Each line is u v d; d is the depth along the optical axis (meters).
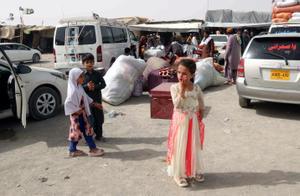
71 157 5.39
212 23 28.59
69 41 12.75
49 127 7.02
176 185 4.32
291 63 6.70
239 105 8.13
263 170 4.69
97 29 12.52
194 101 4.14
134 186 4.35
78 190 4.31
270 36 7.08
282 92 6.84
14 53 23.31
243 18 28.34
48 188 4.40
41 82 7.46
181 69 4.03
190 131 4.16
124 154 5.44
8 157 5.51
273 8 15.19
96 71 5.96
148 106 8.55
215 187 4.23
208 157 5.20
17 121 7.52
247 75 7.26
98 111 5.98
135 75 9.27
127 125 6.99
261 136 6.09
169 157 4.36
